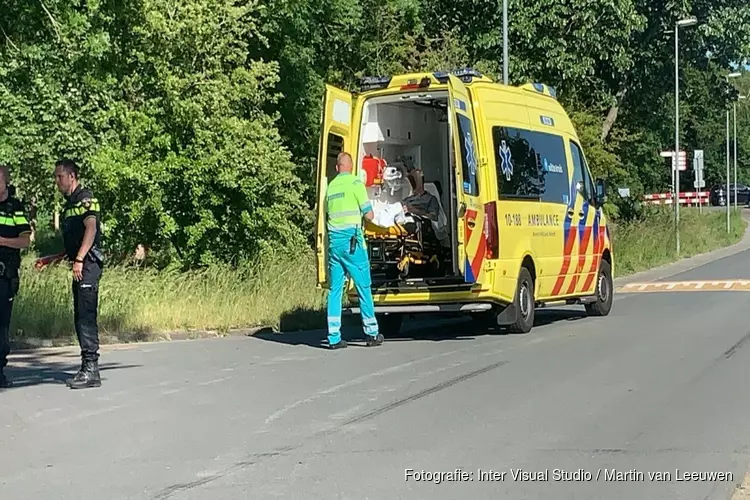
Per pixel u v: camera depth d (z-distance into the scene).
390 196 13.32
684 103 39.03
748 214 64.25
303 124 30.17
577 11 30.28
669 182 54.38
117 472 6.48
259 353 11.77
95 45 18.59
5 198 9.47
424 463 6.66
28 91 19.02
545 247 14.12
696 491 6.09
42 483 6.24
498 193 12.93
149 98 20.91
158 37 20.64
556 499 5.92
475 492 6.04
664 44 34.34
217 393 9.08
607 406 8.45
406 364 10.74
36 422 7.92
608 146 32.41
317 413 8.20
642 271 27.55
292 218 24.38
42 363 10.99
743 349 11.63
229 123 20.66
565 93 31.28
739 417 8.04
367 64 29.77
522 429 7.61
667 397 8.82
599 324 14.59
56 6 18.17
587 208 15.65
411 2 29.94
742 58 34.88
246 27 22.28
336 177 12.25
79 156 19.53
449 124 12.20
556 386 9.34
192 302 15.41
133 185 20.17
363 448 7.05
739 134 81.88
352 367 10.56
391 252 13.00
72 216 9.52
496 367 10.47
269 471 6.47
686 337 12.75
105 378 9.92
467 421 7.88
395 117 13.48
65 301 14.20
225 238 21.44
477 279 12.39
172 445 7.16
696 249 34.56
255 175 20.95
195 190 20.38
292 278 18.14
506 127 13.42
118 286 15.70
